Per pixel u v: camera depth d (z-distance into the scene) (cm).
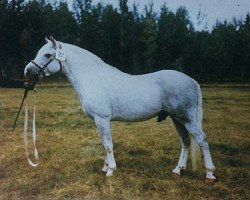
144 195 459
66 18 3084
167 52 3014
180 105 486
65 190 475
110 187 475
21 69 2752
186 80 491
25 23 2789
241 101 1270
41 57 512
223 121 897
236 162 590
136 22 3228
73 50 519
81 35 3102
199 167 557
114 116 505
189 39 3067
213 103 1216
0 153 655
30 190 485
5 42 2661
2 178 539
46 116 1027
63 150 666
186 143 526
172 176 520
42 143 721
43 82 2308
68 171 548
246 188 477
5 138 766
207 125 853
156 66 2997
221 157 612
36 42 2820
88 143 719
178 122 520
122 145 704
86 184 495
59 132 819
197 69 2575
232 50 2220
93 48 3034
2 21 2639
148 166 570
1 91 1780
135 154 649
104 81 499
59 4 3209
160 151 649
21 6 2816
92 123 928
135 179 505
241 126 841
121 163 586
